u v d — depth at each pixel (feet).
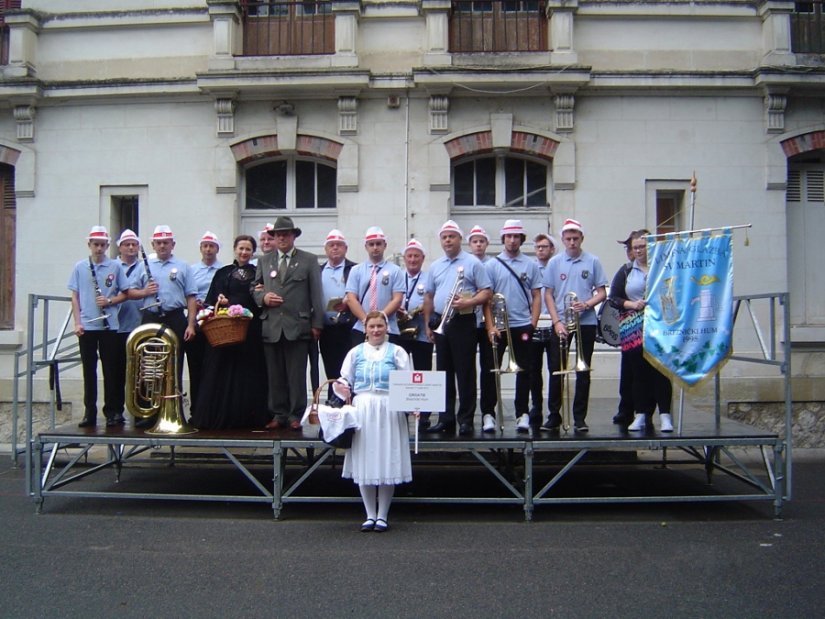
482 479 27.58
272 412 24.03
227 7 34.65
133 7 36.09
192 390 26.08
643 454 30.96
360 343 23.52
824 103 35.19
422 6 34.60
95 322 24.88
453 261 23.03
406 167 35.04
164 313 25.29
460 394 22.84
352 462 20.72
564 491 25.52
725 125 35.01
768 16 34.88
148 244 35.65
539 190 36.11
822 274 36.19
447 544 19.61
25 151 35.99
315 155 35.68
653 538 20.16
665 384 23.06
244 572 17.46
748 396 34.50
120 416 25.43
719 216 34.83
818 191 36.45
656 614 14.97
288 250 23.72
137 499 24.77
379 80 34.71
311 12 36.01
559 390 23.40
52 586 16.65
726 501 23.38
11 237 37.19
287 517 22.58
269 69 34.40
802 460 32.45
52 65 36.45
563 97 34.65
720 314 22.22
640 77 34.55
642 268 24.06
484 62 34.68
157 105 35.81
